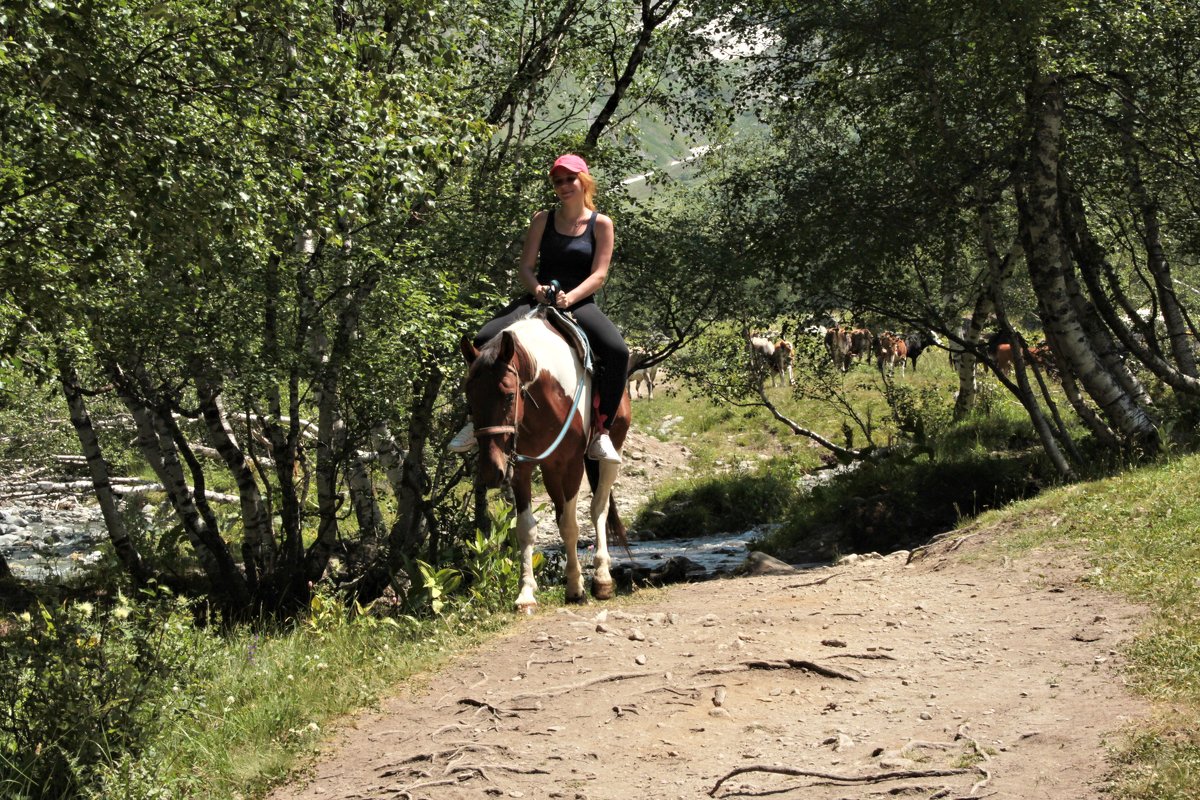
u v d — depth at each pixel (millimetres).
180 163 7203
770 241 15578
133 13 7008
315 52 7742
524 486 7891
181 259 7754
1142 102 13445
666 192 17953
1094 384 12922
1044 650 6102
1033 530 9180
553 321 7559
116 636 6516
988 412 21406
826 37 14195
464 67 14266
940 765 4547
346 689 6438
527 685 6145
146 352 11953
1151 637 5820
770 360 29281
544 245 7883
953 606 7371
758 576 9602
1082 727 4770
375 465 15312
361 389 12422
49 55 6195
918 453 17312
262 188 7820
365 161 7645
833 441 25891
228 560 14062
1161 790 3969
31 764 5227
